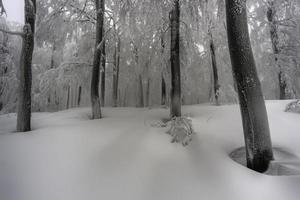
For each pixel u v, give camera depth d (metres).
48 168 4.11
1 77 13.65
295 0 10.30
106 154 4.58
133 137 5.51
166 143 5.10
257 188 3.41
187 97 17.34
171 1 6.23
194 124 6.56
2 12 6.55
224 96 11.42
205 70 14.98
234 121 6.57
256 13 12.43
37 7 10.52
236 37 4.32
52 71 12.03
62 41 12.44
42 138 5.68
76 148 4.93
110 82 19.50
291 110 7.27
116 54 14.77
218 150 4.74
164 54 10.63
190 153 4.60
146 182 3.66
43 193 3.43
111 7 10.83
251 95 4.17
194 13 6.79
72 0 9.68
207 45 11.98
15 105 13.74
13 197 3.34
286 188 3.31
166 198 3.32
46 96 13.34
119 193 3.43
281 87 12.09
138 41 10.77
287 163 3.97
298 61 11.83
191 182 3.64
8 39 14.40
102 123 7.16
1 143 5.34
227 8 4.46
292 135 5.29
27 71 7.14
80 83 13.53
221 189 3.46
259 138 4.07
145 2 6.42
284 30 12.01
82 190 3.50
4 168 4.11
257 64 13.27
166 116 8.16
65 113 10.66
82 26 12.14
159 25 7.80
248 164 4.12
